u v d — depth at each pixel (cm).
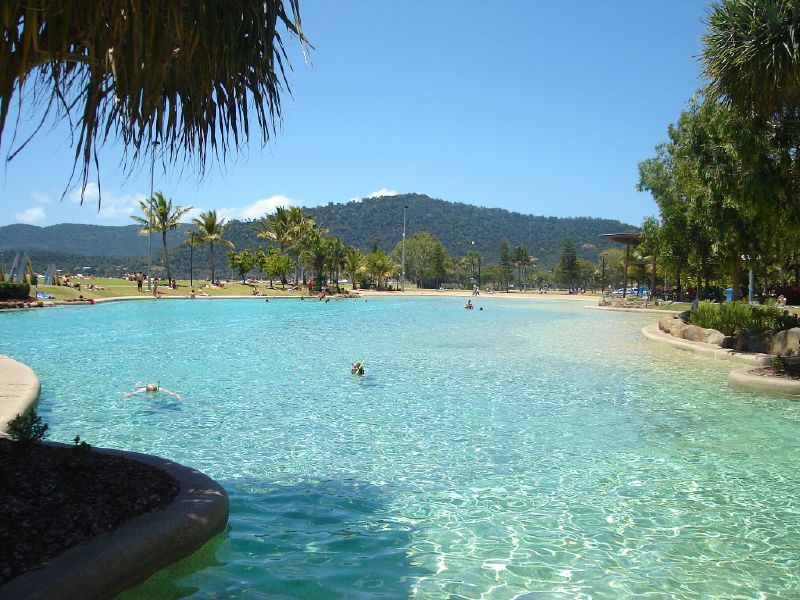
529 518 553
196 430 855
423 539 503
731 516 562
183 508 456
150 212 6381
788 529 532
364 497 603
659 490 632
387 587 416
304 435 838
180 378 1295
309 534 508
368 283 8644
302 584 416
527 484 648
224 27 390
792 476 677
